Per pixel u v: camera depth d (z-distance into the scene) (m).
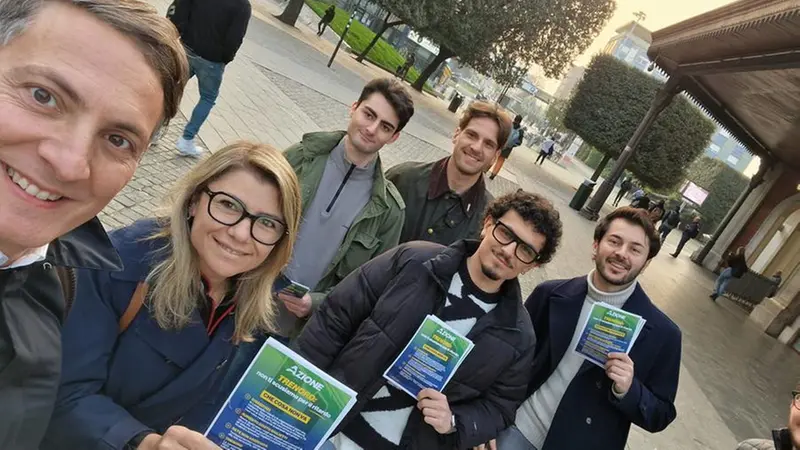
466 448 1.95
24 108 0.80
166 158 5.17
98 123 0.84
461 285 1.98
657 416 2.35
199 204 1.39
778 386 9.27
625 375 2.21
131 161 0.93
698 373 7.75
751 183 20.77
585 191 18.31
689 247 30.70
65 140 0.82
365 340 1.88
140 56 0.87
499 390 2.04
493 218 1.91
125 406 1.36
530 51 26.11
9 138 0.80
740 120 17.75
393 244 2.62
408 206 2.83
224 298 1.51
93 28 0.82
